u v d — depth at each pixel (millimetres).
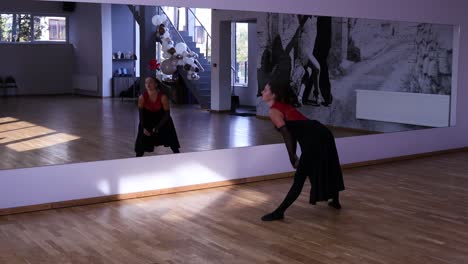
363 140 7090
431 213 4859
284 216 4734
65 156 5047
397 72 7777
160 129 5641
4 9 5863
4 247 3898
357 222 4566
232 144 5949
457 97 8094
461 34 8000
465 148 8289
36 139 5363
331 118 7461
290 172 6387
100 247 3908
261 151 6125
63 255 3740
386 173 6609
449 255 3789
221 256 3738
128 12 6141
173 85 6012
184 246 3936
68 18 6531
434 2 7609
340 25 7289
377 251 3857
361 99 7500
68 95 7191
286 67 7219
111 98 6504
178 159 5555
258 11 5949
